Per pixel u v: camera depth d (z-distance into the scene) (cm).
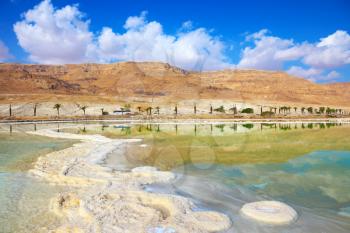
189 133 3394
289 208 1013
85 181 1422
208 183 1349
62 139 3059
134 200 1124
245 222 928
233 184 1331
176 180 1395
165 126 4628
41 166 1745
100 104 8488
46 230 929
